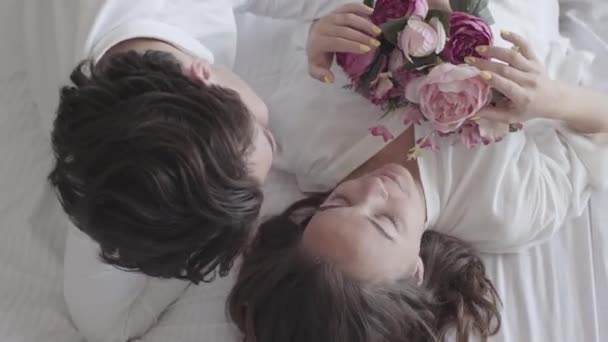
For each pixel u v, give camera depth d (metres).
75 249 0.97
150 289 1.05
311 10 1.20
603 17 1.25
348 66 0.96
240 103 0.82
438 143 1.03
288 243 1.00
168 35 0.96
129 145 0.76
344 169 1.07
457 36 0.90
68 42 1.00
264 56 1.19
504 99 0.95
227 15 1.10
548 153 1.07
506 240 1.03
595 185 1.07
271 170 1.13
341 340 0.92
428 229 1.06
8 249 1.05
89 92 0.80
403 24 0.90
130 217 0.78
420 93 0.91
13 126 1.13
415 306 0.97
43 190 1.08
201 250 0.83
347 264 0.92
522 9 1.12
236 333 1.03
